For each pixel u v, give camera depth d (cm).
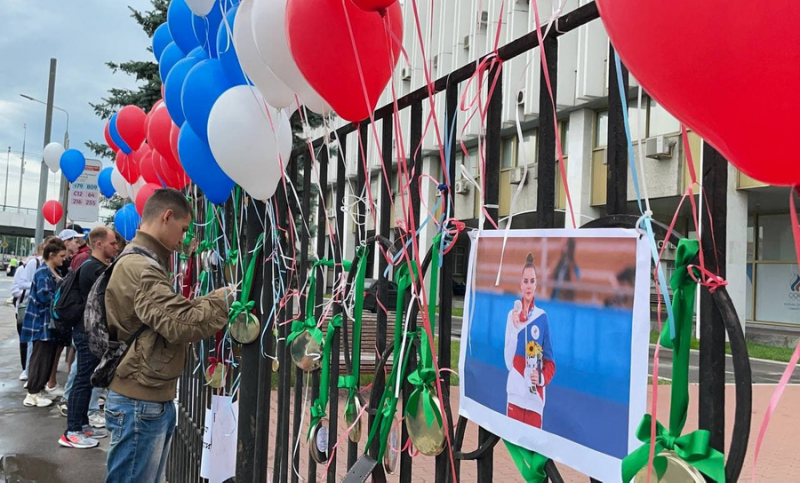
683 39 51
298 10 120
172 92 227
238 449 221
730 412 392
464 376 117
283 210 216
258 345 220
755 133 52
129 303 219
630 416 79
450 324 126
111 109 1082
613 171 89
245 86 191
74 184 890
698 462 71
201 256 318
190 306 214
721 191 73
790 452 448
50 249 539
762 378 784
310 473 183
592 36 966
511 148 1137
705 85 52
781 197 1134
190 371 315
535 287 98
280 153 186
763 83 49
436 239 125
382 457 141
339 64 120
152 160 330
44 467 383
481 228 114
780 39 47
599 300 85
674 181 1020
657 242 78
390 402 145
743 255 1064
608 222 87
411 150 139
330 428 169
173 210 236
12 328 1080
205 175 227
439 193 126
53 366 595
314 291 185
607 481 82
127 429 221
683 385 74
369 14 117
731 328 70
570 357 90
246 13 162
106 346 225
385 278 150
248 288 221
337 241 173
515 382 101
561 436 91
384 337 151
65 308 412
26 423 479
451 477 124
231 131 183
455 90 125
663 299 75
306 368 182
